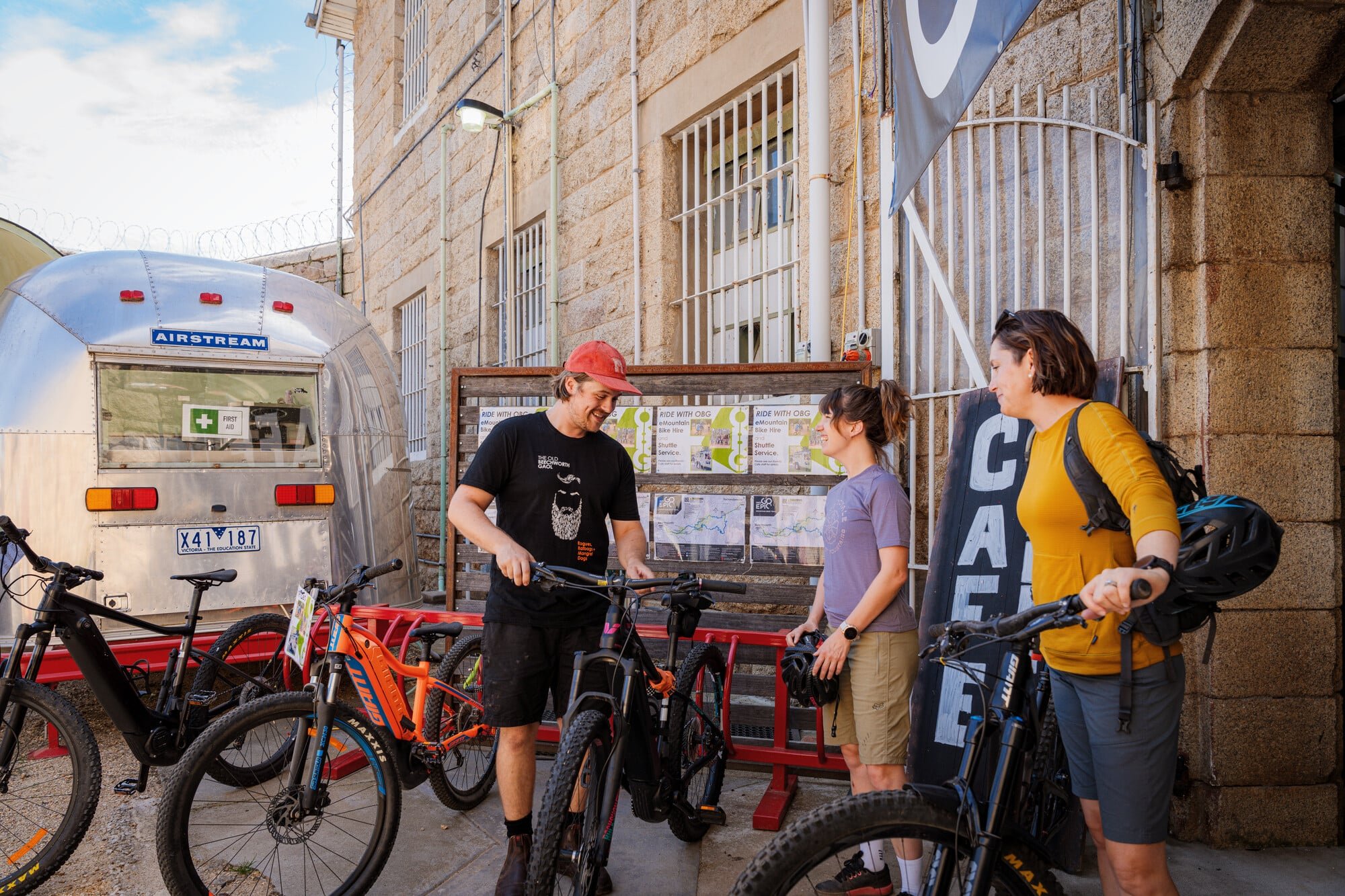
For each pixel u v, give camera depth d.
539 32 7.75
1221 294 3.28
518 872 2.78
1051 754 2.51
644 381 4.54
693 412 4.52
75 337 4.78
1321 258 3.32
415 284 10.57
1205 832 3.30
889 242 4.45
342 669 2.97
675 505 4.51
